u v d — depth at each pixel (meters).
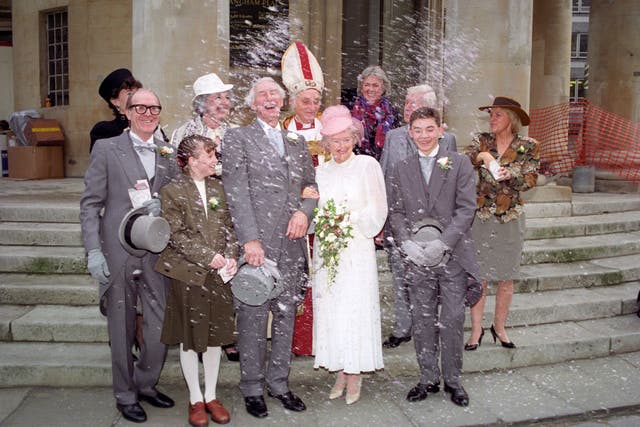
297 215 4.08
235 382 4.71
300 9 10.42
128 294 3.93
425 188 4.29
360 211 4.27
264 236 4.07
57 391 4.52
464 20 7.55
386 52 11.01
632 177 10.45
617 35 11.43
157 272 3.96
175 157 4.07
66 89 12.30
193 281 3.77
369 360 4.25
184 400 4.42
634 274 6.59
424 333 4.39
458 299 4.29
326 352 4.32
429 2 10.38
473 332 5.07
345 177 4.34
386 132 5.60
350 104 10.82
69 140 11.95
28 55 12.73
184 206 3.87
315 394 4.57
